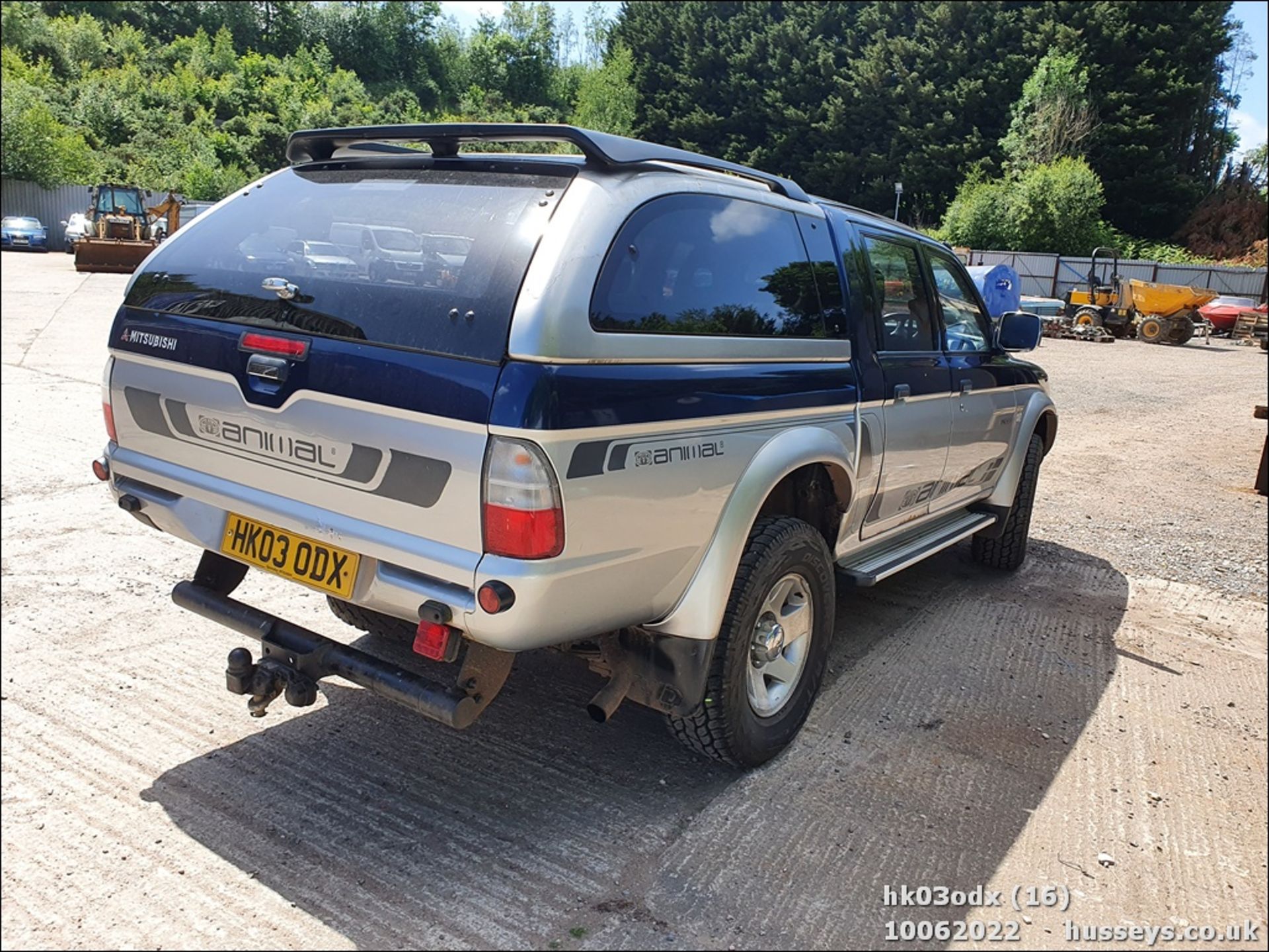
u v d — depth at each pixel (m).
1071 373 16.27
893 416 3.76
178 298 2.98
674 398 2.63
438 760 3.18
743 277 3.04
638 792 3.05
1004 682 4.07
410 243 2.64
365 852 2.68
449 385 2.33
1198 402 13.30
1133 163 46.69
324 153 3.37
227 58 80.06
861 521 3.76
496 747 3.29
